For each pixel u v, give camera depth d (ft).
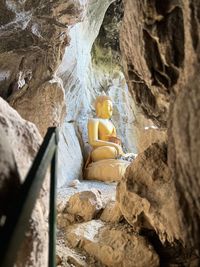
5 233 3.16
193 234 6.07
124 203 9.59
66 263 9.87
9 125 5.33
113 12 23.81
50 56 14.62
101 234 10.80
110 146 19.12
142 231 9.82
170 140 6.47
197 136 5.74
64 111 16.05
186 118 5.96
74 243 10.71
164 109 8.38
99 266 9.90
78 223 11.71
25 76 14.89
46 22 12.81
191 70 6.12
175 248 8.98
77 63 19.19
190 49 6.20
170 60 6.98
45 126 15.03
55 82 15.10
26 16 12.07
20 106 14.98
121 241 9.95
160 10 6.89
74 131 19.97
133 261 9.39
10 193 4.34
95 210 11.98
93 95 23.20
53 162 4.75
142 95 8.84
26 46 13.38
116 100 23.93
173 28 6.84
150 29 7.21
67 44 14.88
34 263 4.83
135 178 9.34
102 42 24.94
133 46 8.14
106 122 20.35
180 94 6.22
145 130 13.80
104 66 25.02
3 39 12.71
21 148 5.35
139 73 8.42
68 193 14.83
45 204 5.55
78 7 12.66
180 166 6.15
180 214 6.21
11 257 3.10
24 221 3.45
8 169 4.50
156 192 8.80
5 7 11.48
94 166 18.31
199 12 6.04
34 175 3.82
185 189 6.09
